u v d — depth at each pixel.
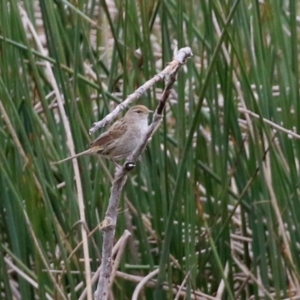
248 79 6.96
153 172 7.16
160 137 7.59
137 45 7.39
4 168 6.21
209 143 8.61
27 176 6.34
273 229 7.04
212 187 7.92
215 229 7.50
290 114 7.13
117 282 7.11
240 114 8.87
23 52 7.12
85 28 7.50
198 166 7.62
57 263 6.94
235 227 8.66
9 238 7.41
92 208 6.96
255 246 7.51
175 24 7.23
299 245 7.40
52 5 6.84
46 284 7.07
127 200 7.49
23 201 6.83
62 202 7.14
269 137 6.86
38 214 6.61
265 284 7.29
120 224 7.20
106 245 4.95
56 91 6.84
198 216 7.72
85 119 7.32
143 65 7.14
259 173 7.21
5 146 7.09
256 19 6.89
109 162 7.53
